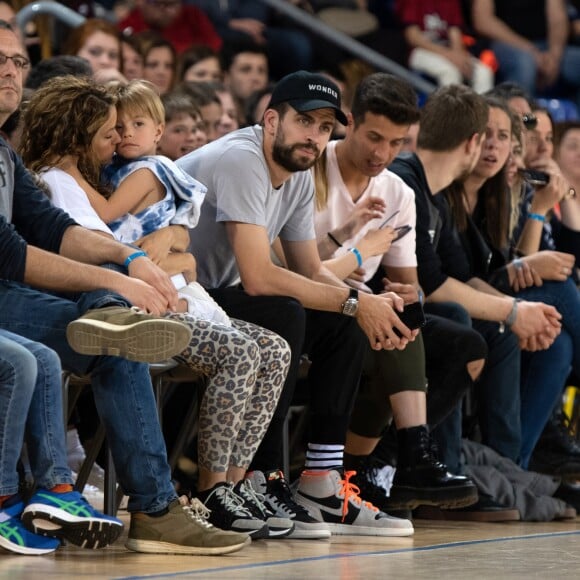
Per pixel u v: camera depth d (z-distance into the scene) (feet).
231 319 32.12
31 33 53.88
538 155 51.31
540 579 23.61
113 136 31.81
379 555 28.12
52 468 26.32
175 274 31.68
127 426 26.96
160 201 32.24
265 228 33.42
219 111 48.34
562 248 50.03
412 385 35.63
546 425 44.68
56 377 26.61
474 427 43.83
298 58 68.69
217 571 24.45
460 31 75.92
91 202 31.32
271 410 31.35
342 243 37.40
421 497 35.40
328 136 33.71
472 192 44.11
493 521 38.78
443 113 40.52
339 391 33.76
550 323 41.78
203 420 30.14
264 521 30.66
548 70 79.30
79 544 26.43
